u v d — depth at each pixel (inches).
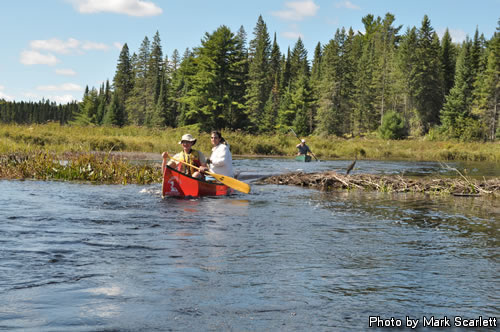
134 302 111.3
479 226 234.2
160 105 3245.6
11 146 662.5
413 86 3083.2
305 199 334.3
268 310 108.7
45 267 138.3
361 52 4151.1
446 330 99.8
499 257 167.3
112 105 3649.1
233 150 1151.0
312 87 3284.9
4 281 124.0
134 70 4256.9
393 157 1186.0
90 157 458.6
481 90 2856.8
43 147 767.7
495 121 2687.0
